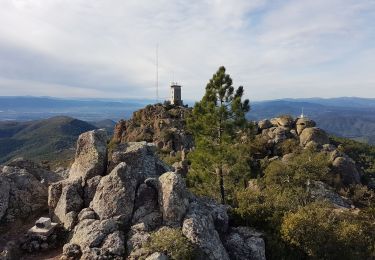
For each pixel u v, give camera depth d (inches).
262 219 1090.1
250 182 2005.4
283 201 1251.2
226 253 858.8
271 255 965.8
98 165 1051.9
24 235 887.7
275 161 2155.5
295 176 1989.4
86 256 770.8
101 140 1131.9
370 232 1296.8
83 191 1002.7
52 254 848.3
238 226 1065.5
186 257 768.3
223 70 1721.2
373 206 1675.7
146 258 746.8
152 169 1084.5
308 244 1012.5
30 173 1167.6
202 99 1736.0
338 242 1056.8
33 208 1013.2
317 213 1185.4
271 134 2785.4
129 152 1077.8
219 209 1018.7
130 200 916.0
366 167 2942.9
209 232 856.9
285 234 1011.3
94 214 916.0
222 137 1652.3
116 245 786.2
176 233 810.8
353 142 3654.0
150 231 852.0
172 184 909.2
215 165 1644.9
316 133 2738.7
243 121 1678.2
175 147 3390.7
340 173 2322.8
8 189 983.6
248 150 2375.7
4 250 815.1
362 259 1095.0
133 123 4069.9
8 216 946.1
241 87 1739.7
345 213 1460.4
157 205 928.9
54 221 966.4
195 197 1059.3
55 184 1019.9
